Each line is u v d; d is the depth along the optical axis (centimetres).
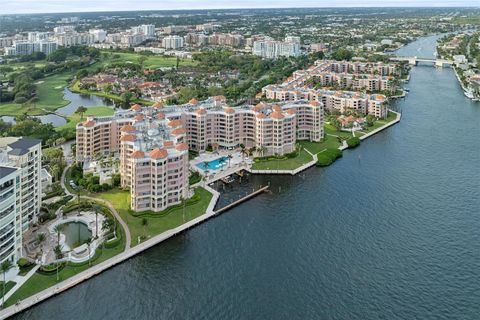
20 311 19600
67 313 19862
